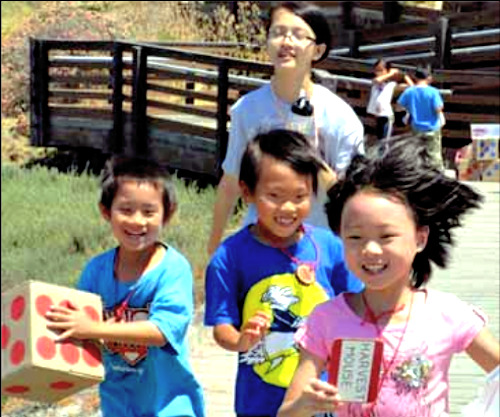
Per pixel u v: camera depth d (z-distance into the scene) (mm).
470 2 19141
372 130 15156
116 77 15742
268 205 3566
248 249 3646
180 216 11547
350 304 3096
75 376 3342
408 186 2992
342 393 2852
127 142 15664
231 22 19969
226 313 3596
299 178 3562
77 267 10719
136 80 15297
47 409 6281
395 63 17656
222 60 13875
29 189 14016
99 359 3434
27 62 20641
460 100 15922
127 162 3740
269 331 3580
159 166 3779
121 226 3668
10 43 21312
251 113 4426
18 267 10664
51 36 21172
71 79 16516
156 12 22047
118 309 3688
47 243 11617
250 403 3607
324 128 4379
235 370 6418
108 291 3719
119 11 22719
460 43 16891
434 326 3035
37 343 3281
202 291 8648
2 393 3426
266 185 3566
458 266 8672
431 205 3037
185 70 14633
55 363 3295
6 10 25188
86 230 11688
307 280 3609
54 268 10648
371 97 14477
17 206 13008
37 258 10945
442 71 15953
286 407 2914
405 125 15016
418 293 3113
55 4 23984
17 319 3352
